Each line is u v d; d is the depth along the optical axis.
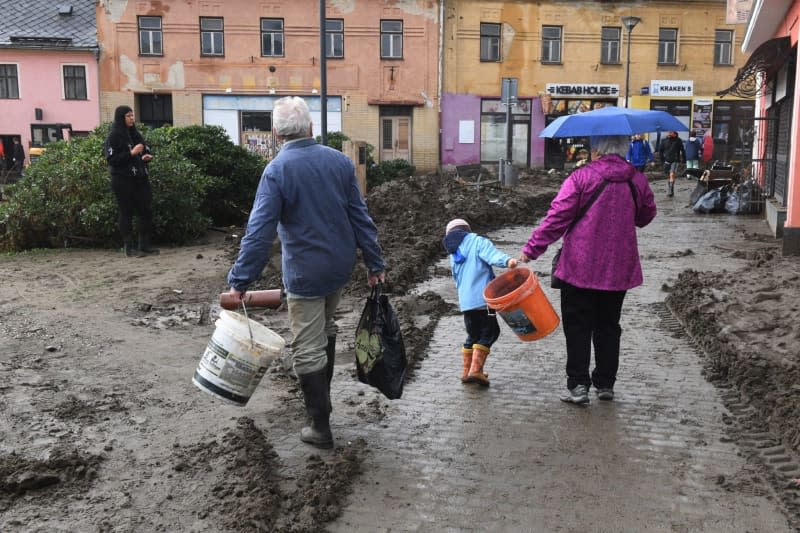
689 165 28.34
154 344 6.29
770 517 3.55
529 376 5.64
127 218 10.24
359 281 8.47
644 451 4.29
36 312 7.24
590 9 34.31
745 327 6.29
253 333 4.00
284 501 3.71
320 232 4.09
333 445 4.36
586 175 4.80
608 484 3.90
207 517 3.55
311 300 4.19
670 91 35.06
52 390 5.17
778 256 9.78
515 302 4.83
